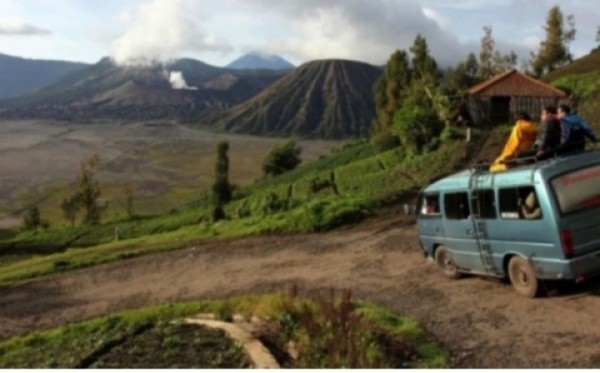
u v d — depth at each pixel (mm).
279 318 12266
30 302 24000
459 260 14047
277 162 111188
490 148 43469
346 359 9391
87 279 26562
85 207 94750
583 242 10648
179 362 10508
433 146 47906
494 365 9039
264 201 50719
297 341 10961
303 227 27906
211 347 11336
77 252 38125
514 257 11922
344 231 26172
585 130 12102
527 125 13273
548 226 10727
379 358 9391
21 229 95125
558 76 90062
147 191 168000
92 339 14281
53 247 72375
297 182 67312
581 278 10664
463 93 58781
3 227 119688
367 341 10016
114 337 13117
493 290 12898
